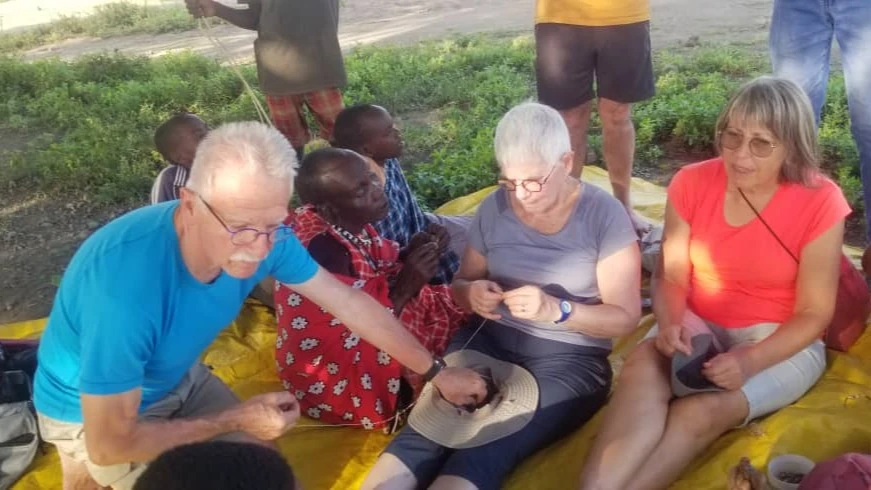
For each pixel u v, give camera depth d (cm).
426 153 764
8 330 459
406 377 368
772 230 325
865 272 375
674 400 321
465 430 317
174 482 178
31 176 769
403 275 377
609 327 327
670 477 310
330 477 346
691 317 347
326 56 604
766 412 331
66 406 285
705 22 1201
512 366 339
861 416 330
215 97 1013
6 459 338
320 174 361
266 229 245
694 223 343
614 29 488
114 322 253
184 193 247
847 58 454
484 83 936
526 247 341
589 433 341
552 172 314
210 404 318
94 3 2028
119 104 981
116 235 263
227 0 1752
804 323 322
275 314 457
